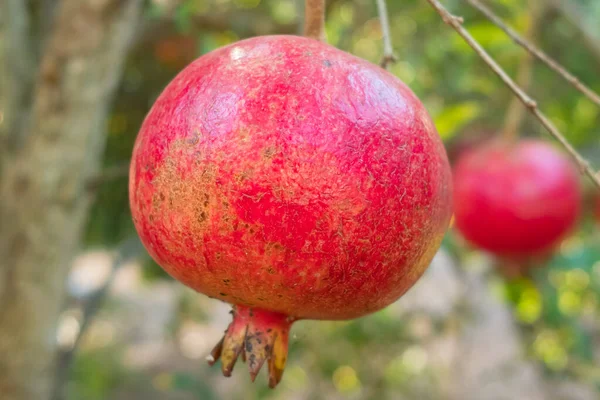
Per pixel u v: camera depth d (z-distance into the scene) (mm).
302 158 387
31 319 569
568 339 1000
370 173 390
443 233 420
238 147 388
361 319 1097
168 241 402
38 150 558
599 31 862
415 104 410
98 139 573
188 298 1370
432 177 404
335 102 392
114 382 1431
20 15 608
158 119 406
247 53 404
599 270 991
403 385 1175
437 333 1161
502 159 679
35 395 580
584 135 943
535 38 650
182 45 821
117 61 563
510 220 660
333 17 883
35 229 562
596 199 906
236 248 391
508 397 1041
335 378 1229
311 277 395
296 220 387
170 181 397
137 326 1774
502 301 1054
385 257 396
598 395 1062
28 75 604
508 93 953
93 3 545
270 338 420
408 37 961
